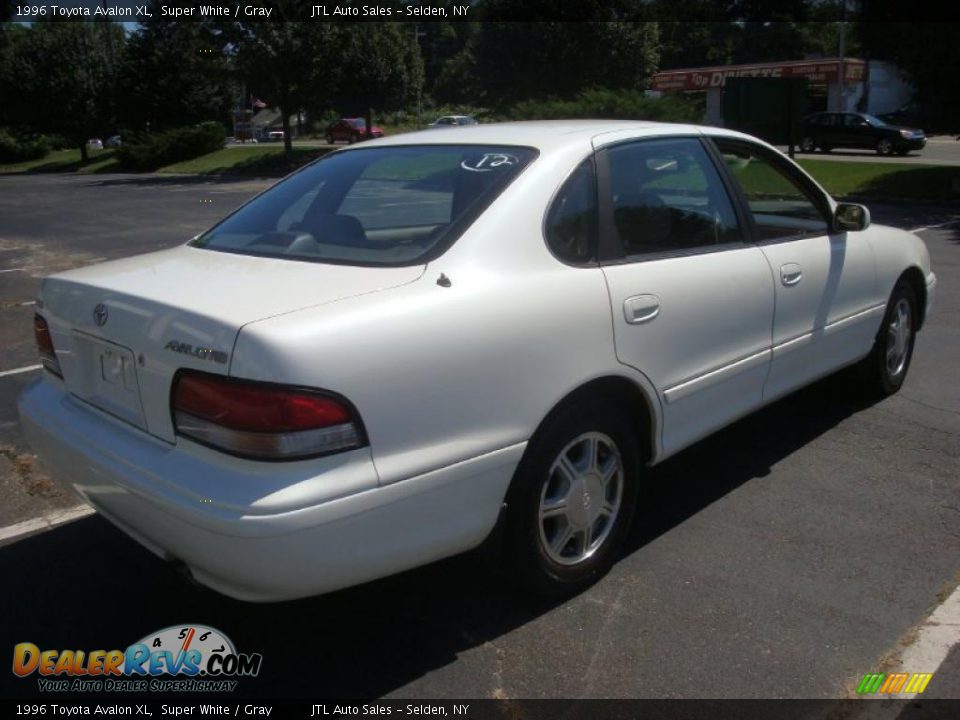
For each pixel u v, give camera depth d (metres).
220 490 2.42
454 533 2.75
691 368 3.53
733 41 63.97
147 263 3.26
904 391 5.56
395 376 2.54
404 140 3.79
